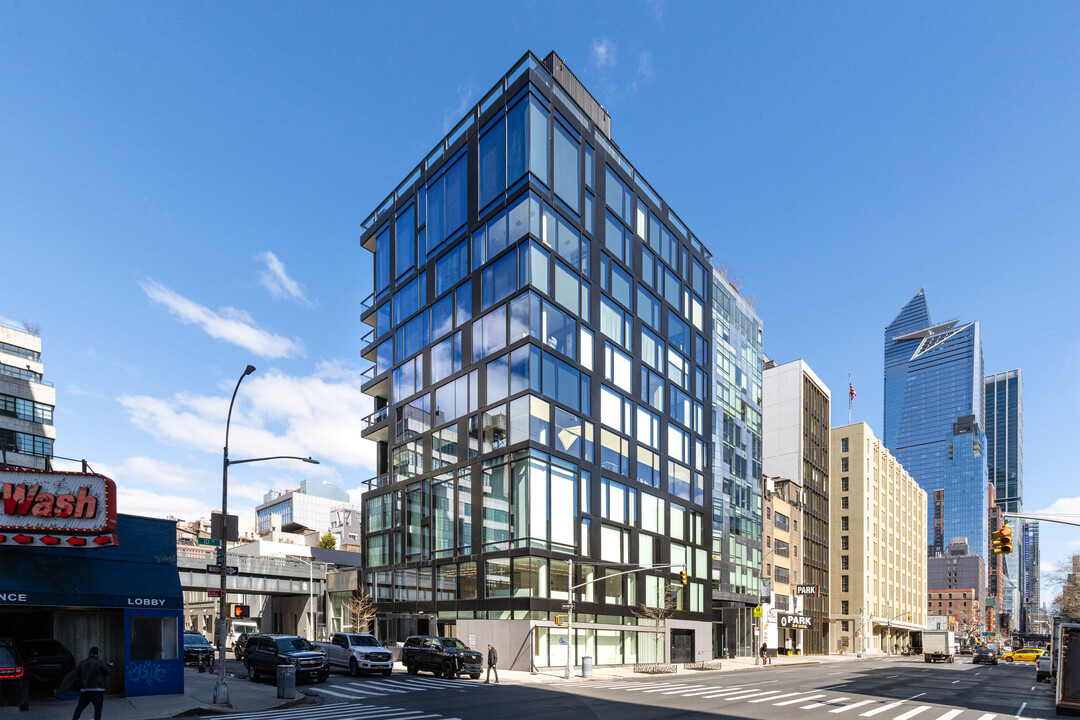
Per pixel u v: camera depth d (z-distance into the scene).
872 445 107.69
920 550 139.00
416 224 56.03
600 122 54.00
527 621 39.41
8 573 20.44
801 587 77.94
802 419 89.12
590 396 47.34
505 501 42.59
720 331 68.00
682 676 39.72
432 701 23.53
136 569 23.36
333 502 154.88
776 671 47.62
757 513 71.38
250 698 23.28
